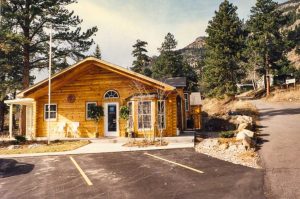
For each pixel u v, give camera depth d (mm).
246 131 15523
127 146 16609
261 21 51625
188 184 8352
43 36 30062
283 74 52125
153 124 19406
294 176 8750
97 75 22141
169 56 65562
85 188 8398
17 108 42625
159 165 11125
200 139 18000
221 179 8750
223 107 42375
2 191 8477
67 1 30094
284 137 15688
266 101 45188
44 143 19250
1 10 27156
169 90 19453
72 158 13523
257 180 8477
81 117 22109
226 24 46094
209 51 48094
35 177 10055
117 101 21531
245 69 49750
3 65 28250
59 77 21453
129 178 9328
